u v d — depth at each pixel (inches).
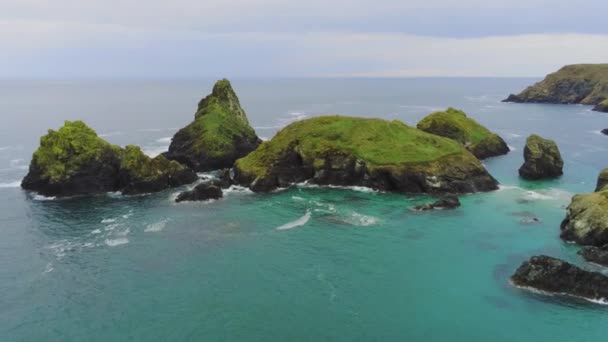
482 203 2901.1
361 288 1854.1
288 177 3417.8
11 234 2420.0
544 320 1619.1
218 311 1684.3
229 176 3516.2
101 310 1692.9
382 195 3125.0
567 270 1784.0
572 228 2278.5
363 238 2359.7
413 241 2315.5
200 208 2854.3
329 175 3400.6
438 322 1620.3
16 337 1537.9
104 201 3002.0
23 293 1815.9
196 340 1519.4
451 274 1967.3
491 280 1907.0
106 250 2214.6
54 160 3152.1
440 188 3134.8
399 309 1701.5
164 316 1652.3
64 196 3093.0
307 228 2503.7
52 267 2036.2
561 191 3164.4
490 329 1578.5
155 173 3250.5
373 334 1556.3
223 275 1962.4
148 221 2615.7
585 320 1610.5
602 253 2027.6
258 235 2409.0
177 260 2107.5
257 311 1685.5
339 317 1651.1
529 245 2245.3
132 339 1521.9
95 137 3316.9
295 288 1851.6
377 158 3331.7
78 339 1524.4
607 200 2244.1
